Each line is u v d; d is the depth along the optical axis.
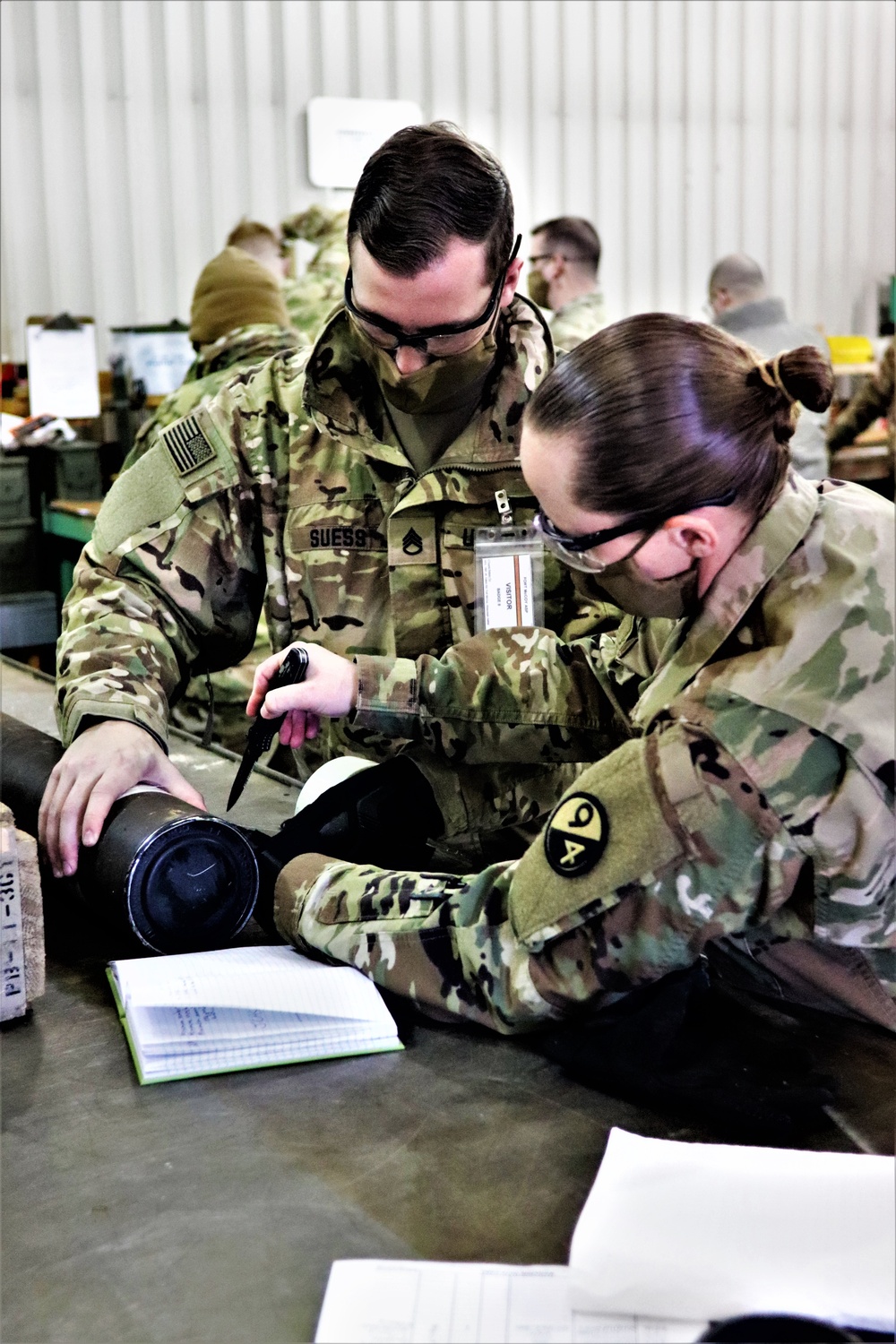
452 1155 0.98
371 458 1.57
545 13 6.02
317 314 4.10
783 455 1.02
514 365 1.54
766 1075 1.06
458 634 1.61
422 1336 0.79
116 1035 1.17
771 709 0.98
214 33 5.43
